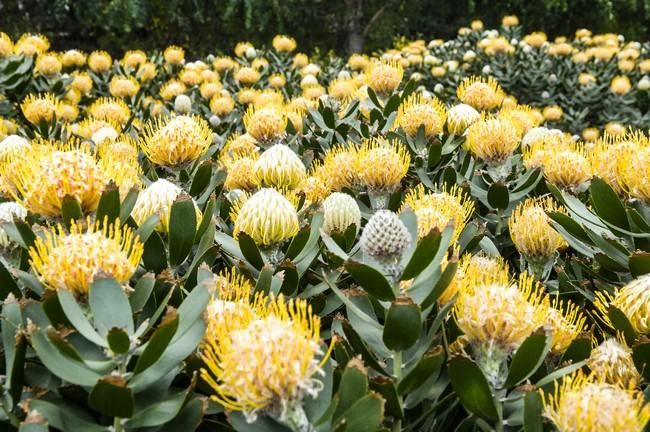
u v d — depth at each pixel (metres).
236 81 6.39
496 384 1.50
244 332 1.23
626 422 1.25
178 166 2.44
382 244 1.53
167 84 6.41
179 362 1.36
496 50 8.86
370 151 2.50
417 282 1.59
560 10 15.62
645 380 1.61
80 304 1.47
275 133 3.22
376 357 1.68
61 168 1.69
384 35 16.02
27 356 1.53
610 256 2.04
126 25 13.76
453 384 1.41
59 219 1.76
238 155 3.23
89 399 1.26
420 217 2.02
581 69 8.87
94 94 6.42
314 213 2.04
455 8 16.50
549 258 2.25
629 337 1.66
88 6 14.02
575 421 1.29
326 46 16.14
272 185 2.48
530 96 8.70
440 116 3.38
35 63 5.79
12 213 1.79
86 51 15.66
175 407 1.33
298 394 1.23
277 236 1.97
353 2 15.50
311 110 3.93
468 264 1.93
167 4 14.30
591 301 2.09
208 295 1.37
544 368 1.66
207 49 15.58
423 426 1.62
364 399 1.25
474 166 3.06
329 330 1.92
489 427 1.53
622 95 8.09
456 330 1.69
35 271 1.61
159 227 2.04
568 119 8.22
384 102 4.14
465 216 2.38
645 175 1.97
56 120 3.91
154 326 1.62
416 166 3.15
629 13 16.30
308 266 2.01
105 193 1.68
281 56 7.53
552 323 1.65
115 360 1.35
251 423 1.30
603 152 2.45
